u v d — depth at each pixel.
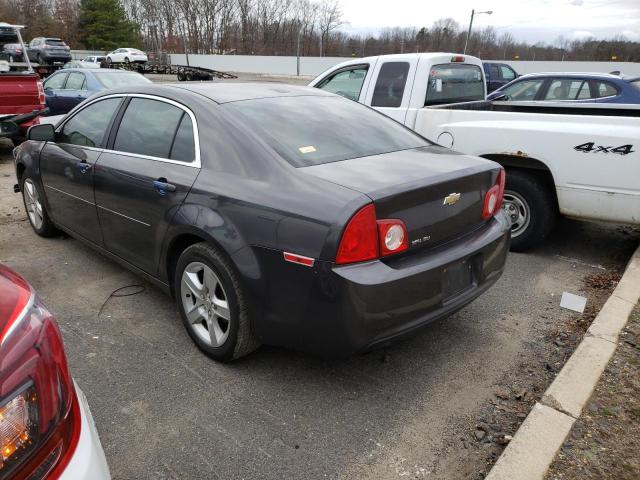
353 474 2.33
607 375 2.90
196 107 3.21
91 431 1.57
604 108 5.69
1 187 7.34
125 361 3.14
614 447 2.39
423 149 3.39
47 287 4.14
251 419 2.66
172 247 3.24
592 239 5.51
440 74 5.70
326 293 2.41
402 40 73.31
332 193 2.47
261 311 2.68
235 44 82.81
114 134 3.81
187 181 3.04
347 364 3.15
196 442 2.50
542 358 3.27
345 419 2.68
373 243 2.42
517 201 4.93
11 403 1.31
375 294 2.39
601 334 3.27
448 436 2.58
